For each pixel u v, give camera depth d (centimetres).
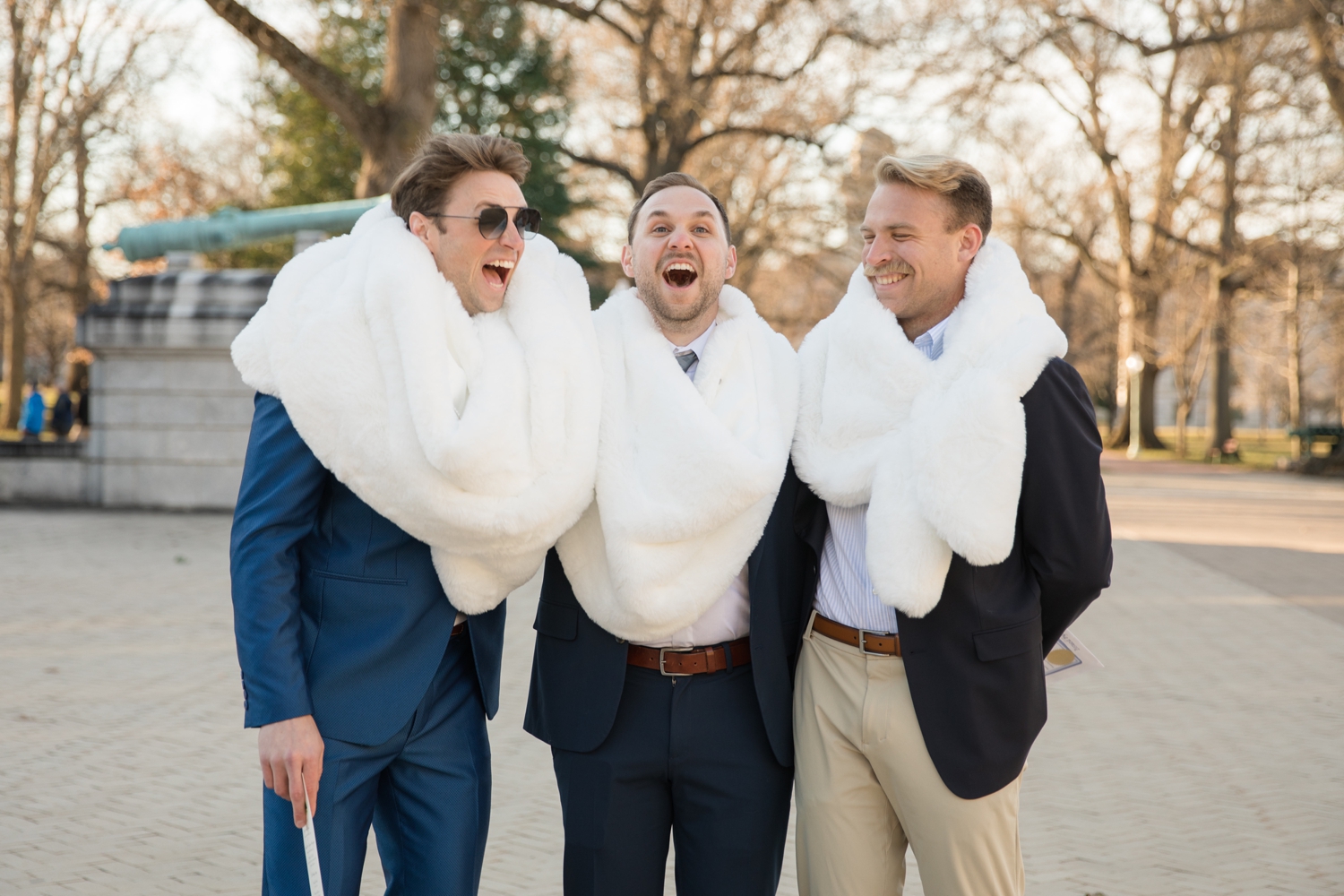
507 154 243
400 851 250
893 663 246
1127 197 3628
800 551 264
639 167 2892
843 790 252
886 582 236
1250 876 368
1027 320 242
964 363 240
